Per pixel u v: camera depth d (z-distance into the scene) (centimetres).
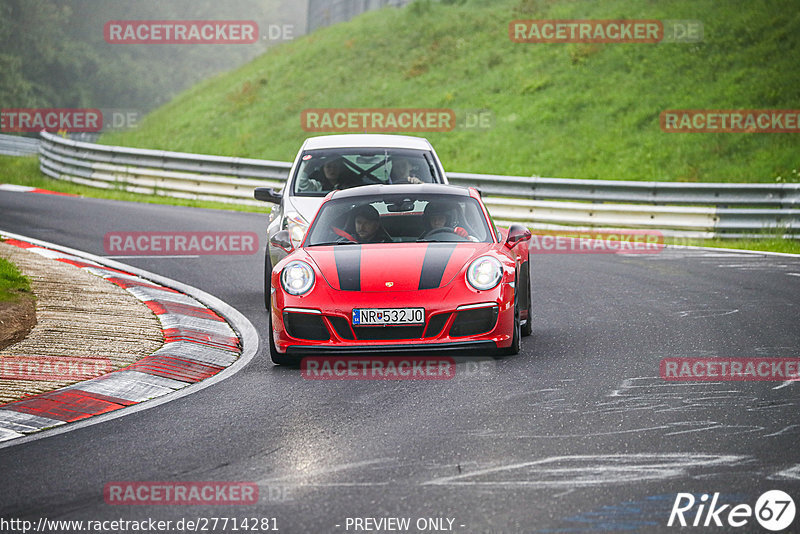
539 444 1853
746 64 10369
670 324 3198
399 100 12175
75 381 2441
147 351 2789
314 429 2006
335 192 3119
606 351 2766
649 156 9162
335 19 19650
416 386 2373
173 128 13712
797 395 2206
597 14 12638
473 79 12131
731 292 3897
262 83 14300
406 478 1662
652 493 1555
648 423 1988
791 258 5044
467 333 2544
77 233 5547
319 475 1694
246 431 2005
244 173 7669
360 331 2520
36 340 2852
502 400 2209
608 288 4062
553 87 11200
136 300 3578
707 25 11381
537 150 9906
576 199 6662
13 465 1803
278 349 2608
